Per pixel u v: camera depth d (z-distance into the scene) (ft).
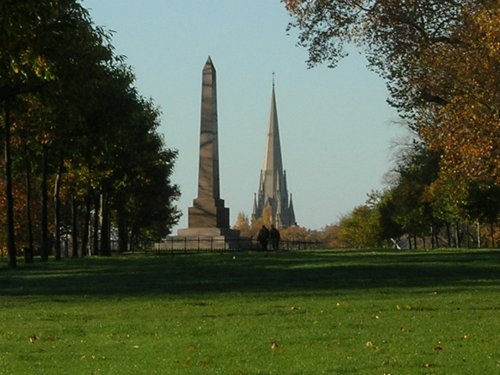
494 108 173.58
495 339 80.84
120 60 186.39
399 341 80.43
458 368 66.49
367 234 653.30
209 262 229.25
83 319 102.27
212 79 350.64
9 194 224.12
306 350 76.07
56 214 287.69
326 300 120.16
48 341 84.58
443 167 185.37
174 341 82.43
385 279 160.45
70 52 166.50
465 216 367.25
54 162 299.17
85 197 357.41
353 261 221.46
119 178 338.54
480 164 175.01
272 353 74.90
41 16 141.59
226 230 362.12
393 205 480.23
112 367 69.31
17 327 95.14
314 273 180.24
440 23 186.39
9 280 174.40
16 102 198.80
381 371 65.77
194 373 65.92
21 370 68.69
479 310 104.94
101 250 337.31
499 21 166.09
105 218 339.77
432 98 185.47
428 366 67.72
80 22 169.48
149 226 482.69
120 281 166.91
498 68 171.42
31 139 256.11
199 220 358.64
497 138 173.58
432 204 401.08
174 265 219.41
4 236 392.27
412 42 184.75
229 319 99.30
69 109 186.09
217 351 76.23
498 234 499.10
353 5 190.80
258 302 118.83
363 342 80.28
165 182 415.03
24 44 141.28
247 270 193.36
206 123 354.13
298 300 120.88
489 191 352.28
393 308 108.17
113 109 245.45
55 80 161.38
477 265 198.29
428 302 114.52
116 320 100.22
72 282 166.61
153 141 350.02
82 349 79.10
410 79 183.32
